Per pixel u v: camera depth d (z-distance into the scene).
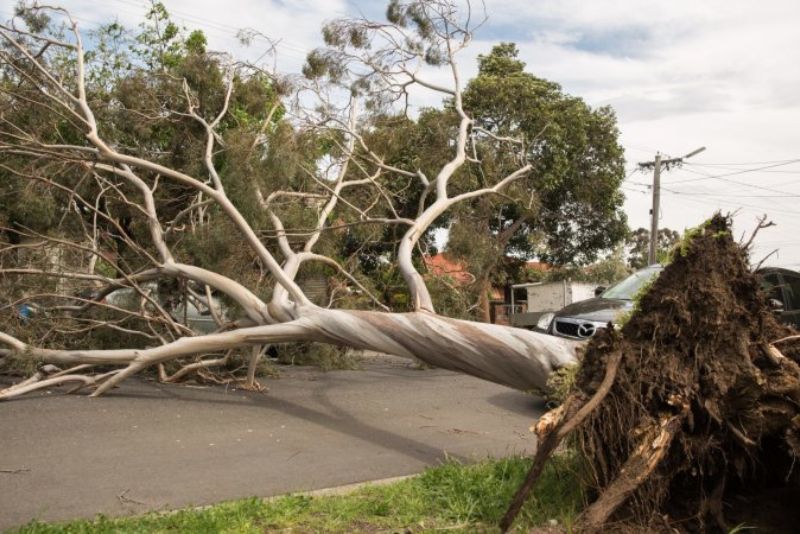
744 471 5.05
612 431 4.66
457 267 14.36
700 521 4.77
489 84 25.08
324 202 12.25
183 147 12.66
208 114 12.73
